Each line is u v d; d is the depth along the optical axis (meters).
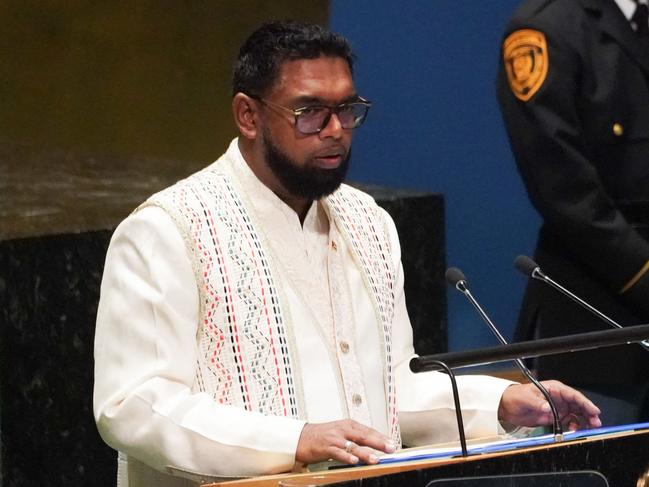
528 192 10.19
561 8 10.22
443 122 14.30
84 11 12.88
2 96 12.45
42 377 11.09
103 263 11.34
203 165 13.37
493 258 14.30
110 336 7.48
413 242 13.34
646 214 10.09
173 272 7.49
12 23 12.54
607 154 10.14
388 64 14.12
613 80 10.13
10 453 10.98
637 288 9.90
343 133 7.53
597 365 10.20
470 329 13.94
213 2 13.45
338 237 8.04
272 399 7.51
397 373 8.20
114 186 12.41
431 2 14.27
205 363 7.54
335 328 7.80
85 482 11.24
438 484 5.75
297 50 7.52
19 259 11.03
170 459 7.18
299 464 6.99
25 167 12.31
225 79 13.55
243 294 7.59
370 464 6.63
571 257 10.17
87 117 12.82
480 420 7.90
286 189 7.68
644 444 6.27
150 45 13.20
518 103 10.13
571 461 6.05
